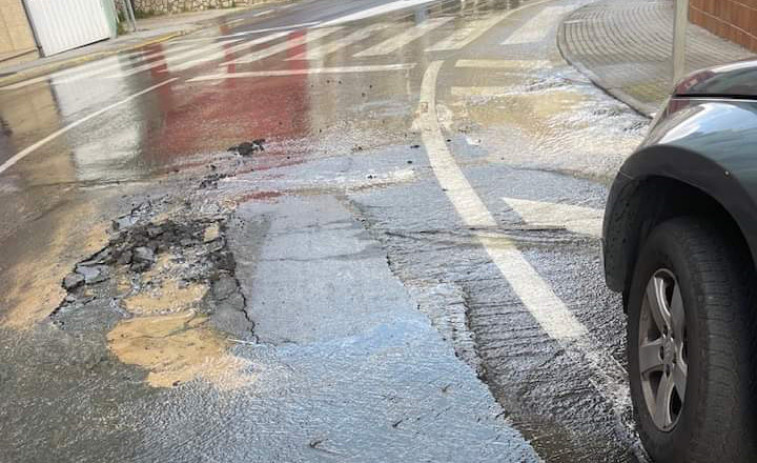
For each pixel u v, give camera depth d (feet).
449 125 26.08
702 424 7.35
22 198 22.66
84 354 12.60
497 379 10.99
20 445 10.37
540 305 13.05
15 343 13.20
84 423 10.73
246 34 63.31
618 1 57.06
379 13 66.28
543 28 46.75
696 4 42.04
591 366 11.14
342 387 11.07
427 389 10.87
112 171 24.62
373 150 23.80
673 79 25.16
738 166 7.21
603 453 9.27
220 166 23.73
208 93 36.91
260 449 9.86
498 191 19.01
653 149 8.55
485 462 9.25
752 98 8.04
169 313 13.80
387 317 13.01
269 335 12.71
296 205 19.25
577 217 16.89
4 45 60.95
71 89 44.50
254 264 15.67
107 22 71.31
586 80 31.35
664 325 8.45
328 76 37.88
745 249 7.66
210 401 10.97
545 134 24.03
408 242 16.24
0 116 38.34
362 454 9.59
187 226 18.33
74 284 15.31
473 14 57.82
